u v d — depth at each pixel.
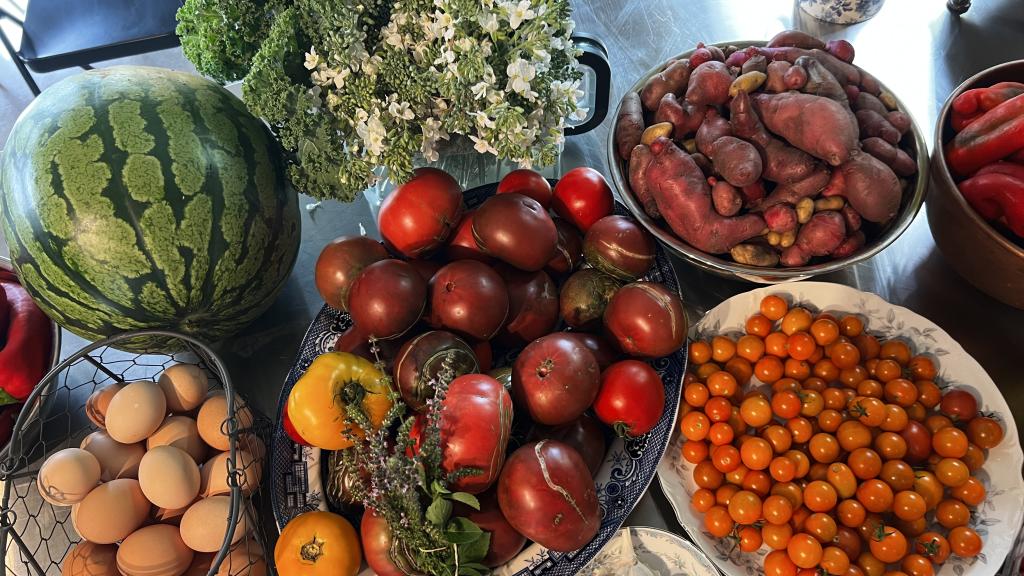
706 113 0.73
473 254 0.73
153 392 0.65
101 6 1.10
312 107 0.64
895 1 1.03
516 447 0.65
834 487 0.66
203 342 0.66
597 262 0.71
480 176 0.86
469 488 0.57
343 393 0.60
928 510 0.67
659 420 0.68
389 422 0.56
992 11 1.01
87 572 0.61
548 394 0.60
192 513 0.61
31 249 0.63
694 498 0.69
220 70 0.69
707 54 0.76
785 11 1.05
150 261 0.63
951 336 0.77
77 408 0.81
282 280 0.75
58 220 0.61
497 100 0.59
